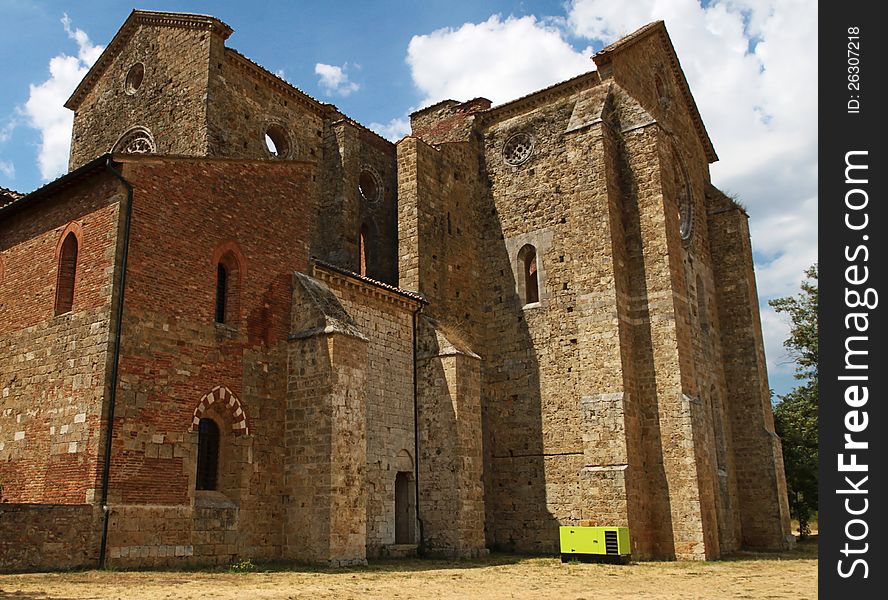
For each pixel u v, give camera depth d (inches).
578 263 1307.8
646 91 1507.1
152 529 809.5
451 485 1145.4
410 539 1151.0
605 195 1294.3
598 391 1231.5
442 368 1198.9
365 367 1008.9
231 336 943.7
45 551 726.5
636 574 914.7
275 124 1353.3
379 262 1498.5
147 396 836.6
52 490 822.5
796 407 1948.8
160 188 900.6
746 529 1467.8
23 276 964.0
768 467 1471.5
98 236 869.8
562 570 956.0
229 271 976.9
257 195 1023.0
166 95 1290.6
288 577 788.6
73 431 821.2
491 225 1471.5
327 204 1409.9
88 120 1428.4
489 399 1384.1
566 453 1277.1
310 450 955.3
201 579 734.5
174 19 1302.9
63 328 876.6
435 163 1400.1
